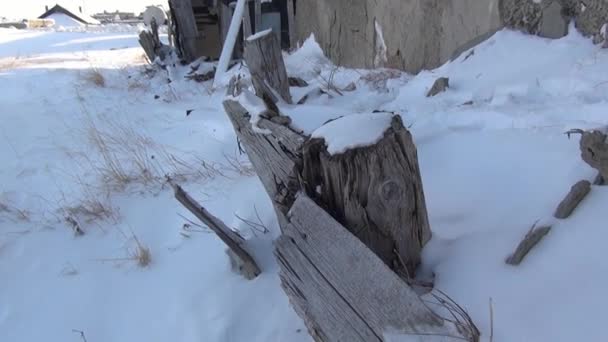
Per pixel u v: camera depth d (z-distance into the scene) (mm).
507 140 3645
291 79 7242
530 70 5094
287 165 2566
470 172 3332
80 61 14898
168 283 3471
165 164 5578
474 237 2477
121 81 10719
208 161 5324
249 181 4402
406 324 1865
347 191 2184
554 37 5574
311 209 2225
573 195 2311
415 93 5785
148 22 11922
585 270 2010
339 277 2086
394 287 1935
